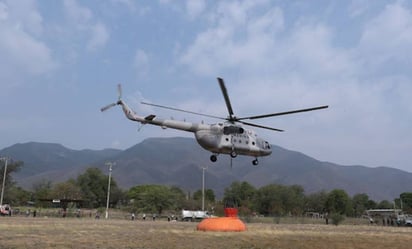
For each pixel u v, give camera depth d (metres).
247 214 99.69
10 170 148.00
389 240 33.66
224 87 31.45
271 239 31.59
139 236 32.25
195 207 153.50
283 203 149.38
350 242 30.72
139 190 195.75
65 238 29.11
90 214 98.56
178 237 31.73
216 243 27.72
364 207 198.62
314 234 39.62
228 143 35.22
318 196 179.25
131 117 37.50
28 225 43.84
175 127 35.94
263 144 38.00
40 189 184.62
